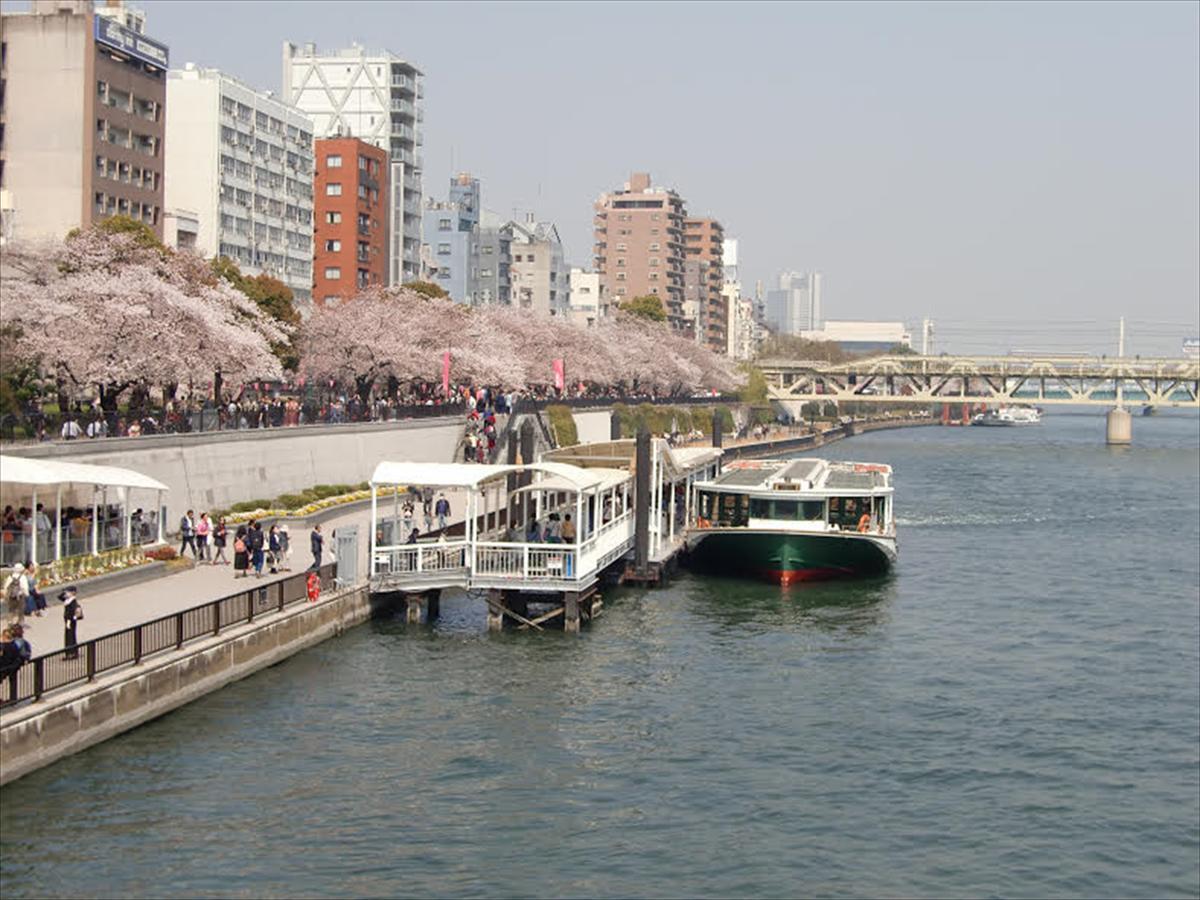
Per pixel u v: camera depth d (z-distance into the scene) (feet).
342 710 161.07
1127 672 196.44
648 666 190.70
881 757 154.61
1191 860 128.57
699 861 124.67
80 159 447.01
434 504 287.69
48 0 452.76
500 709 165.89
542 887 118.11
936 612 239.71
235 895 113.29
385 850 123.75
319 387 382.83
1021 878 123.75
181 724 150.30
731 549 265.34
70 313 262.06
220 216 532.32
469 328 457.68
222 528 215.10
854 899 118.21
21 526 176.86
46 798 127.65
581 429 480.64
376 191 645.51
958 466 618.03
